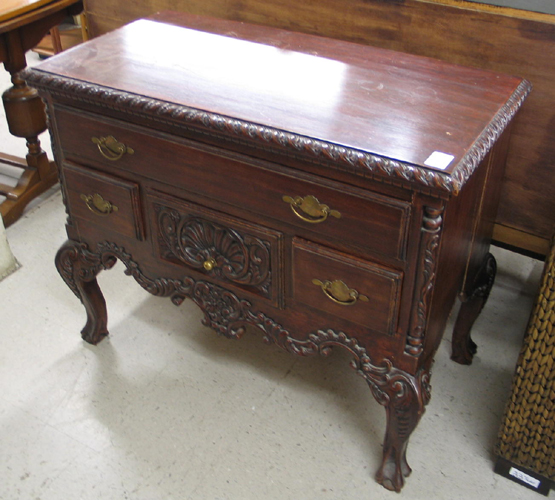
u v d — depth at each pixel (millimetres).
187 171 1245
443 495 1384
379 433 1506
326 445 1480
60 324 1790
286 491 1386
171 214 1327
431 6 1484
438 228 1050
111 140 1297
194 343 1737
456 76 1309
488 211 1419
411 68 1340
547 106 1460
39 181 2262
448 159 1024
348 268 1153
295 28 1690
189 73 1295
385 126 1120
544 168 1531
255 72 1306
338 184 1087
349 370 1662
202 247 1330
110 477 1410
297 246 1188
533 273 1957
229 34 1489
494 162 1303
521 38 1424
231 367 1668
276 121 1123
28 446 1472
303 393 1601
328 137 1076
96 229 1479
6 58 1972
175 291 1468
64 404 1566
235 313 1391
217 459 1448
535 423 1298
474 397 1595
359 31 1606
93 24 2021
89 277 1581
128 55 1374
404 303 1148
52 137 1389
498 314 1829
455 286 1358
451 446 1482
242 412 1555
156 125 1230
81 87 1244
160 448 1471
